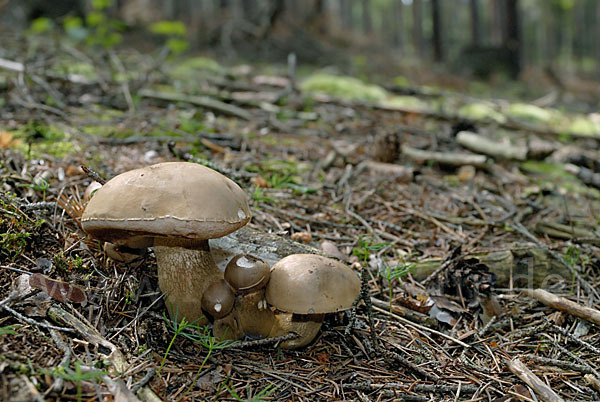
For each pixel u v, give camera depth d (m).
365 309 0.53
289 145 0.90
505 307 0.56
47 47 1.26
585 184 0.89
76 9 1.93
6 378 0.38
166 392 0.42
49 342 0.42
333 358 0.48
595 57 6.61
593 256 0.63
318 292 0.44
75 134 0.75
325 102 1.23
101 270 0.49
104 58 1.19
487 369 0.48
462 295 0.55
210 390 0.43
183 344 0.46
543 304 0.56
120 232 0.43
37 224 0.50
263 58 2.30
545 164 0.97
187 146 0.79
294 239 0.60
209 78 1.29
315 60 2.46
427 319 0.53
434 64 3.42
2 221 0.48
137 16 2.88
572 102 2.32
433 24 3.71
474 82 2.75
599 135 1.21
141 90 1.03
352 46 3.39
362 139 0.99
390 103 1.36
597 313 0.52
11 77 0.96
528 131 1.21
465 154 0.94
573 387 0.46
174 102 1.01
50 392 0.38
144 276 0.50
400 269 0.53
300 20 3.54
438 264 0.59
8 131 0.72
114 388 0.39
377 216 0.69
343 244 0.62
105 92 0.99
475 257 0.61
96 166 0.67
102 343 0.43
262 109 1.08
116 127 0.82
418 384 0.46
